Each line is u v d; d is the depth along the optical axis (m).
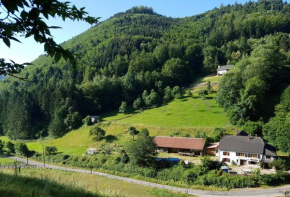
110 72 125.44
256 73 74.75
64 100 89.44
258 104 64.56
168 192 37.81
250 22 157.50
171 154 57.97
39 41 4.39
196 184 41.94
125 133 71.12
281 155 49.91
